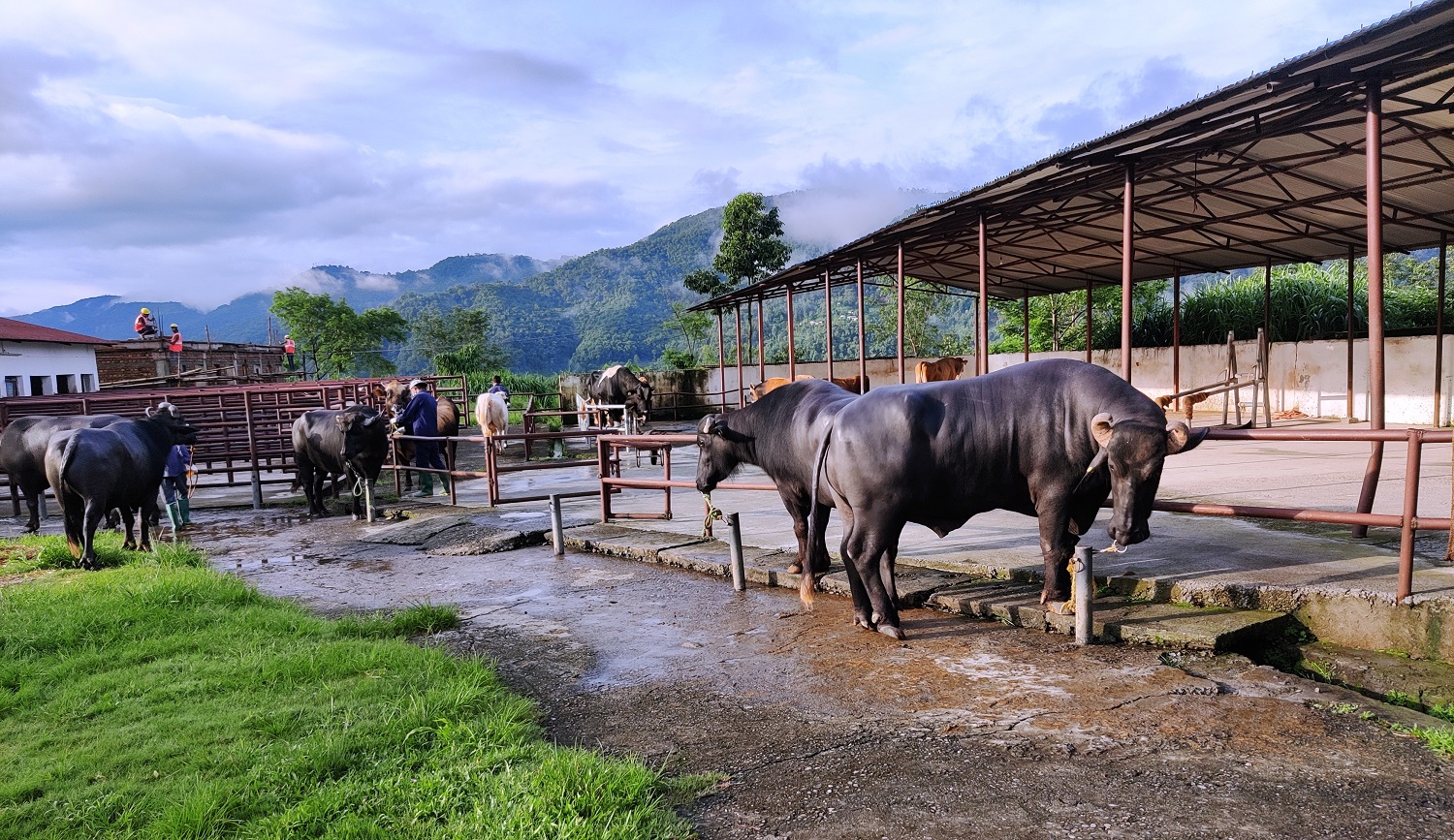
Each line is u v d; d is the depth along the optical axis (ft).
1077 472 15.28
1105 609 15.94
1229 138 23.04
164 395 48.08
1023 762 10.62
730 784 10.50
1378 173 17.88
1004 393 15.61
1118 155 25.02
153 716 12.98
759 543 24.49
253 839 9.11
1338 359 50.52
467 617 19.56
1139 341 67.77
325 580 24.91
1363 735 10.85
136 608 18.93
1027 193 29.78
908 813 9.52
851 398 18.60
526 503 36.99
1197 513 15.49
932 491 15.87
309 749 11.15
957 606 17.49
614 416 61.46
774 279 50.78
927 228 35.53
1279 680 12.77
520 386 115.14
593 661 15.93
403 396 51.67
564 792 9.63
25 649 16.87
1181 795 9.57
